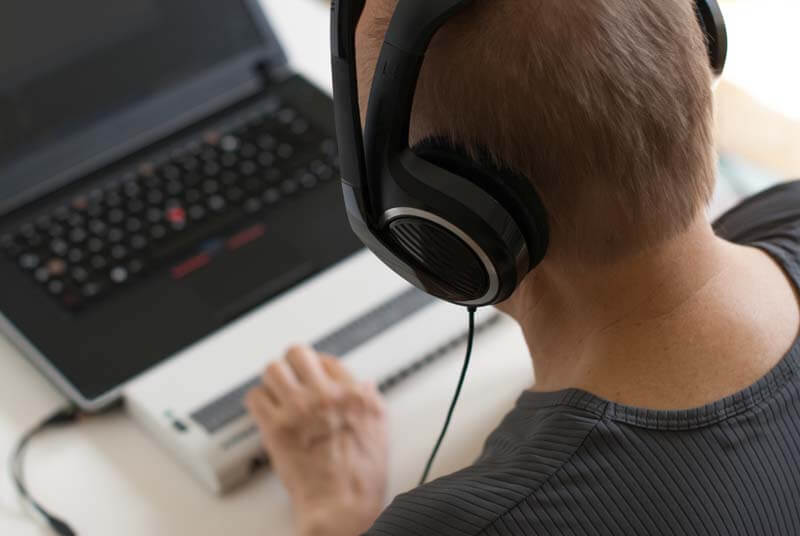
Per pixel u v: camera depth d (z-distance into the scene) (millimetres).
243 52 1257
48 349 1024
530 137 546
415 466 962
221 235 1119
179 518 934
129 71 1199
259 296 1069
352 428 950
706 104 579
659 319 621
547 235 587
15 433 997
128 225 1117
